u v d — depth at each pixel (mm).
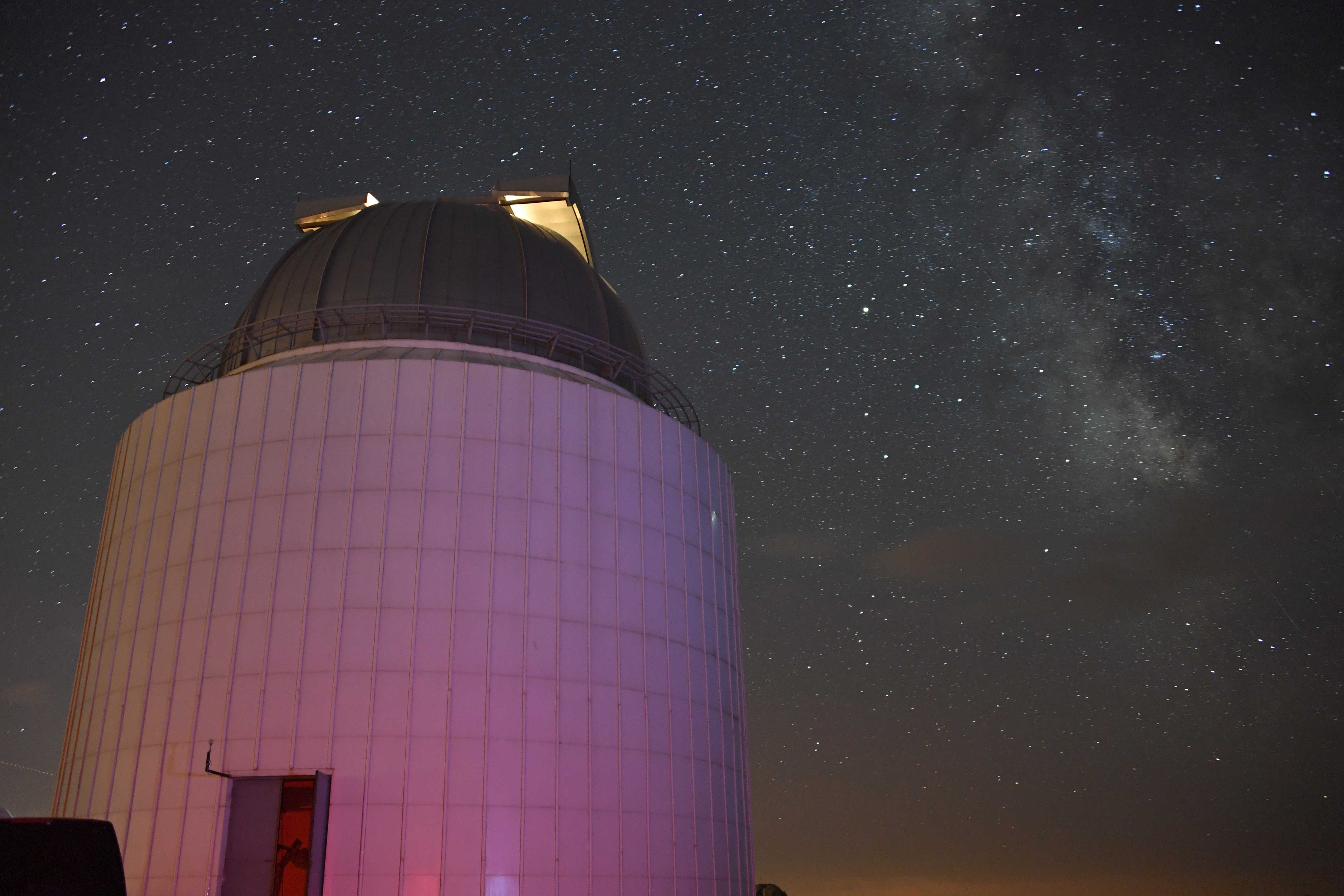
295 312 28250
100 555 27250
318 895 20266
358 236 30016
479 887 21328
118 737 23281
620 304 33875
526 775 22594
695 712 26578
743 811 28125
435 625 22953
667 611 26734
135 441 26734
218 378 26953
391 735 21906
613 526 26141
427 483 24031
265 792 21734
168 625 23594
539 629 23906
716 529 29797
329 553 23266
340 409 24500
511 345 28453
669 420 28672
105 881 12141
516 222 32156
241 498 24094
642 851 23859
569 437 26047
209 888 21047
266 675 22359
